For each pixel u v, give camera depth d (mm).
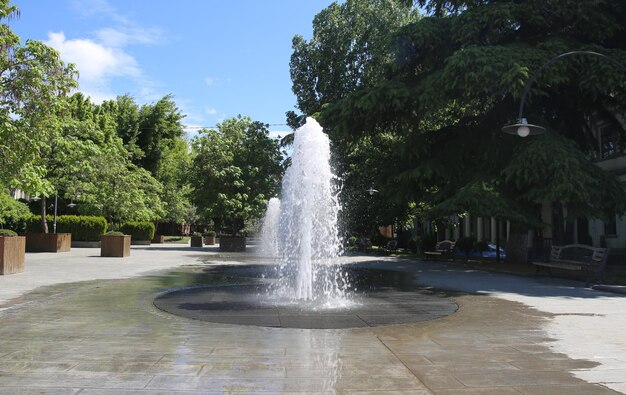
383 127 23219
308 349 6176
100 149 26969
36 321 7785
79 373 5039
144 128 48969
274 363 5516
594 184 17172
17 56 13375
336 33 40719
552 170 17141
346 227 33938
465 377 5070
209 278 14422
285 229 25953
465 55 16938
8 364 5344
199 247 36938
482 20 18422
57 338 6613
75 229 33281
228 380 4887
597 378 5062
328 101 40844
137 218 37000
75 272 15555
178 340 6570
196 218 55906
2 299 9992
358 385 4781
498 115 21047
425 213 20062
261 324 7703
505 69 16531
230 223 33906
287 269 17562
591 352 6160
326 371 5234
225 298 10461
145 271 16359
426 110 20203
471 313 9016
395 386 4758
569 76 17953
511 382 4910
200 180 32500
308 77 42625
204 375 5039
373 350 6168
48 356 5684
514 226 19859
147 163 49531
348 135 22312
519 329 7570
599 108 21906
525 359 5805
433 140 22625
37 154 14406
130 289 11727
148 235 41281
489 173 19625
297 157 13305
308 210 12750
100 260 20922
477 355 5973
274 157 33750
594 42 19562
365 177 33094
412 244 35906
